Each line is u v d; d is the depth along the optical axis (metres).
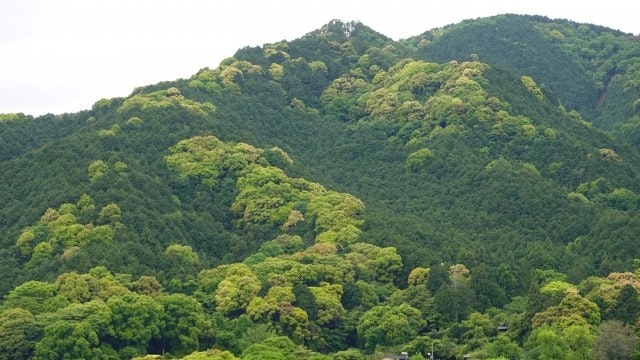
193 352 152.62
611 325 144.50
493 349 147.00
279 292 166.25
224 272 179.00
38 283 166.38
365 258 186.00
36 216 196.25
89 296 164.62
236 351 156.88
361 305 172.62
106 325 152.88
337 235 195.75
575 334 143.75
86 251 179.88
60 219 190.12
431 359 151.88
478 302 172.88
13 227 195.38
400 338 159.62
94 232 185.88
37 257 182.62
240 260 194.62
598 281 164.38
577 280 175.12
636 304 153.12
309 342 161.38
